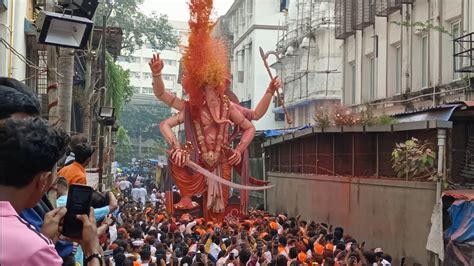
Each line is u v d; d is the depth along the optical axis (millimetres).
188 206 21406
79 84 23438
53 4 9750
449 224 12219
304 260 11477
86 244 3037
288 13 43875
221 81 21625
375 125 15547
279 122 45812
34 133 2529
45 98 16500
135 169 65250
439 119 13055
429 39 21141
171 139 21641
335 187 18828
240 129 22797
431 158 13211
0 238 2248
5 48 14023
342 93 29531
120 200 23156
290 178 24312
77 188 3072
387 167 15688
